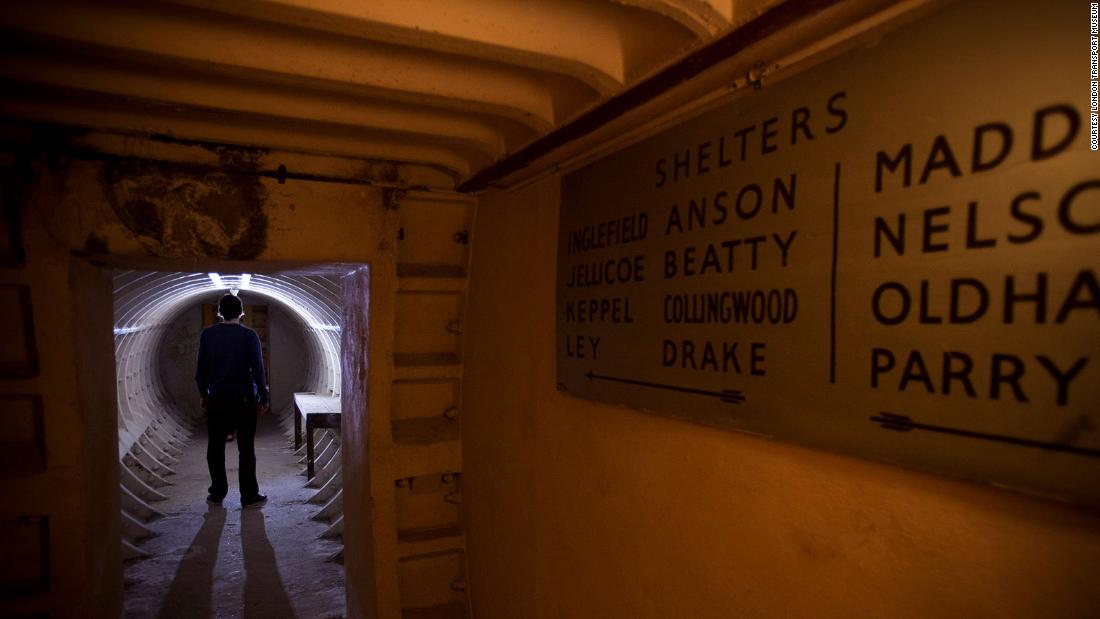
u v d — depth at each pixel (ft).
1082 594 2.97
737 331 4.87
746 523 5.00
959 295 3.34
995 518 3.32
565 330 7.60
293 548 17.66
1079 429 2.86
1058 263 2.93
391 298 10.93
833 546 4.25
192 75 7.09
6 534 8.75
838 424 4.04
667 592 5.98
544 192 8.35
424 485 11.76
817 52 4.19
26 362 8.71
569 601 7.81
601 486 7.06
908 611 3.76
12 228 8.46
